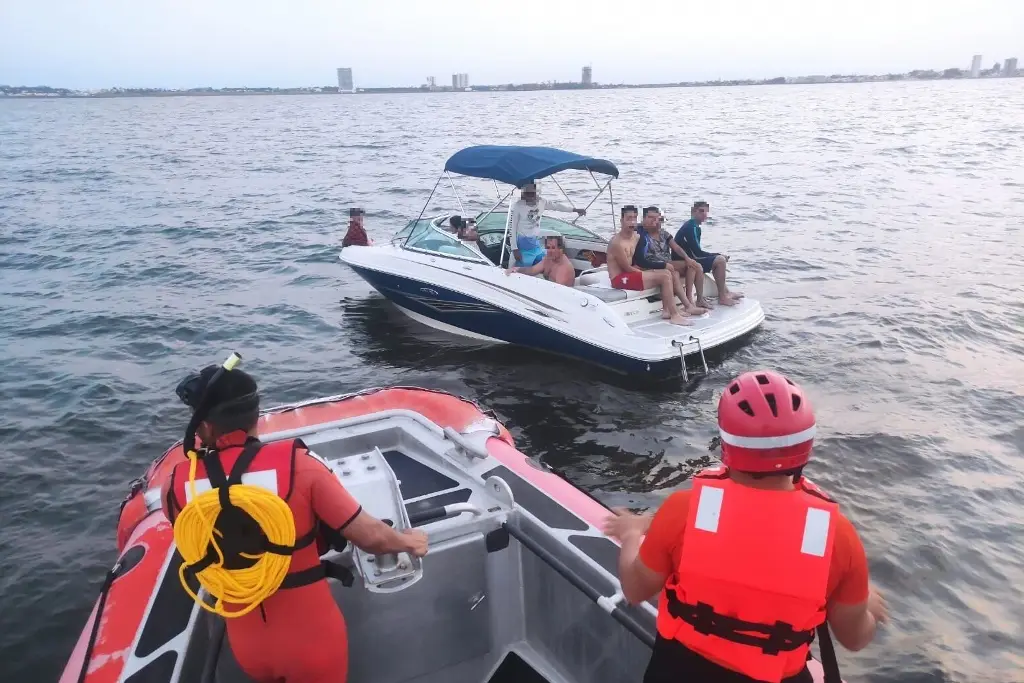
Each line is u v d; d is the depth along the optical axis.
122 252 14.93
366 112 128.62
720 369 8.12
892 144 40.12
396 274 9.61
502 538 2.93
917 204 19.56
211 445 1.99
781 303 10.53
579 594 2.70
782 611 1.51
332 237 16.30
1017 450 6.36
